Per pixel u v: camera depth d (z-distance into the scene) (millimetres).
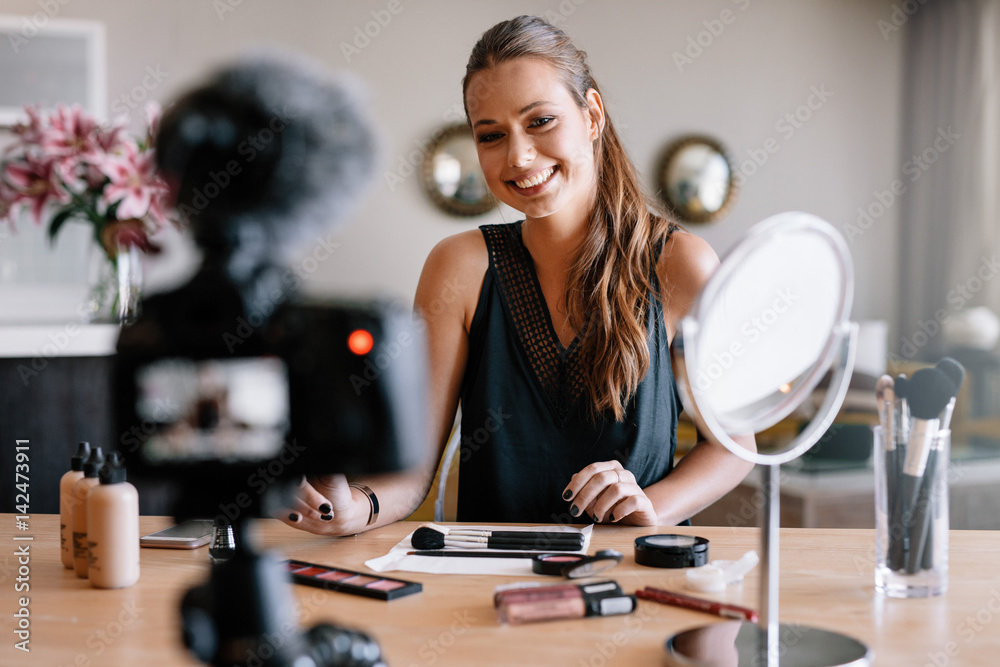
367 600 777
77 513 854
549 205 1257
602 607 733
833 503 2287
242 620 512
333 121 438
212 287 436
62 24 3105
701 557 881
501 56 1208
